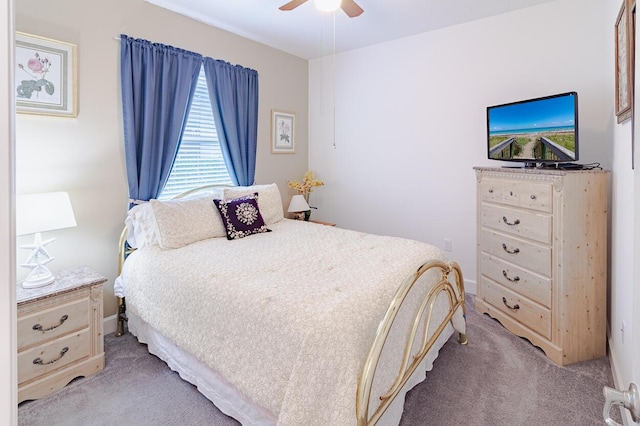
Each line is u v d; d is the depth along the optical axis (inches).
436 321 86.0
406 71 148.0
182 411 73.4
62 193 86.2
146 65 110.5
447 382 82.9
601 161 107.4
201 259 88.4
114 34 104.7
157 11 115.3
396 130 153.2
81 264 101.7
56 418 71.5
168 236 98.6
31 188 91.0
